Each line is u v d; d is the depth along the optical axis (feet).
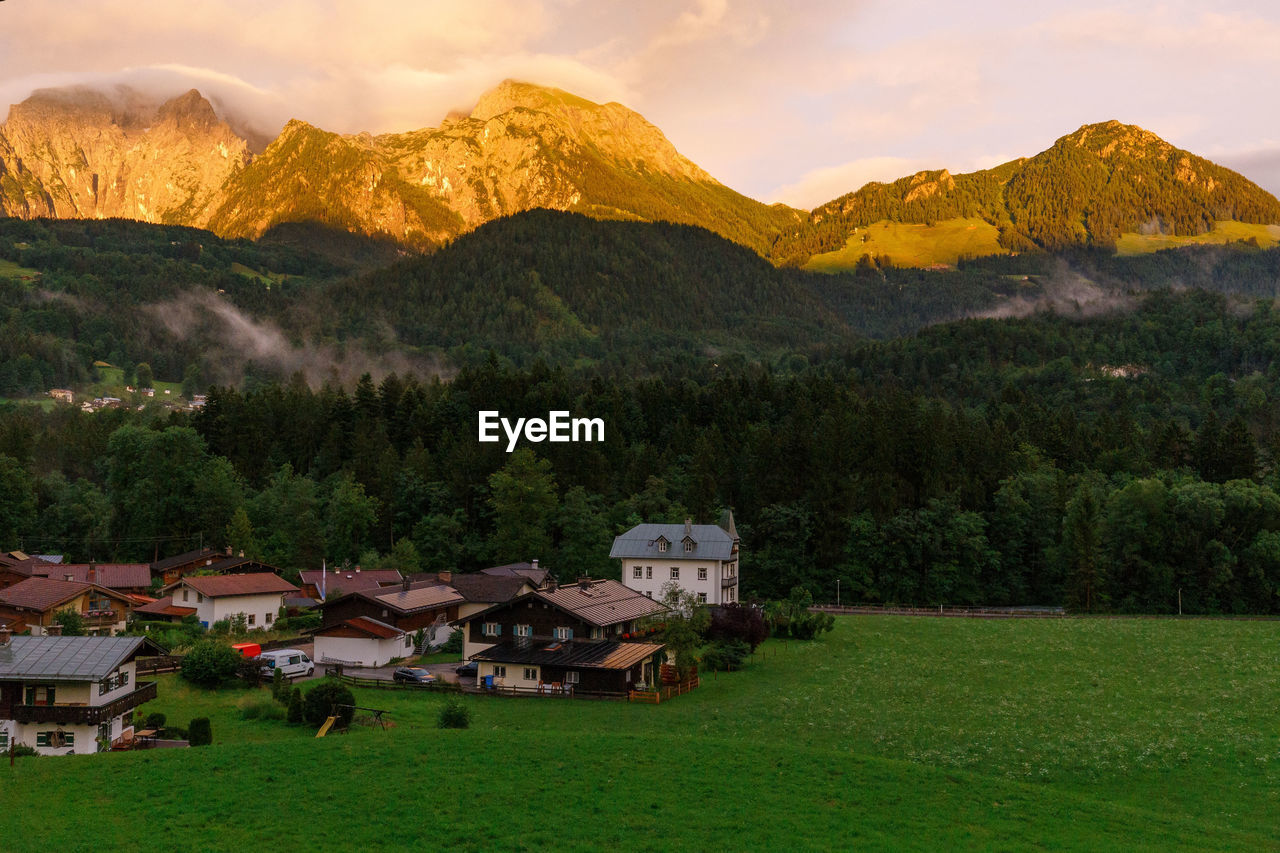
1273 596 429.38
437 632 317.01
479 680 244.42
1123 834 138.00
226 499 494.59
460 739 172.14
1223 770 172.65
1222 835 139.54
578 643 256.32
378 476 544.21
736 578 394.73
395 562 434.30
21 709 172.45
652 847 128.67
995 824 140.05
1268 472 555.28
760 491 513.04
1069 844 133.59
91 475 634.43
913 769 163.02
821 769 161.07
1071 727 204.03
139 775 148.87
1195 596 431.43
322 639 287.28
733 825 136.36
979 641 330.54
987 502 507.30
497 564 466.70
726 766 160.66
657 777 154.30
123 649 181.78
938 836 134.92
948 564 460.96
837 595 461.37
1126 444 597.52
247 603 348.79
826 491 481.46
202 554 438.81
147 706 214.07
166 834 127.54
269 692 230.68
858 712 219.20
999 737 195.42
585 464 547.49
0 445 572.51
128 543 486.38
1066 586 443.32
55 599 318.86
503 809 139.33
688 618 273.75
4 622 310.04
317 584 396.98
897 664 285.43
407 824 133.18
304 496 484.33
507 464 486.38
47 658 177.78
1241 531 442.09
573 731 196.95
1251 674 262.47
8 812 132.77
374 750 164.04
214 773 150.71
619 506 498.28
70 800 138.00
